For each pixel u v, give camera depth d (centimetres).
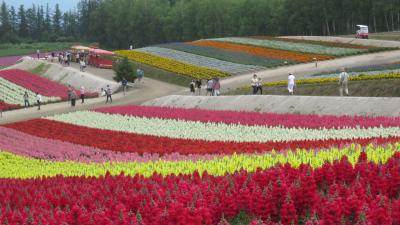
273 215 1289
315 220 1098
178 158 2270
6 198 1574
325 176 1447
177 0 17362
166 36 15200
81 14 19400
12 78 7156
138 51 8838
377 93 3941
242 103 4069
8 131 3550
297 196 1277
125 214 1209
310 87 4562
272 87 4975
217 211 1278
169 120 3578
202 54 7969
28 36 18638
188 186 1441
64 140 3155
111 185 1577
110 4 16725
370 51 7188
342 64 6462
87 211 1311
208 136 2955
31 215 1262
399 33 9794
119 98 5662
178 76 6756
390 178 1354
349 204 1180
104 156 2609
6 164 2617
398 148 1872
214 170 1809
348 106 3353
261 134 2839
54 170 2317
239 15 13900
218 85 4978
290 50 7688
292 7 12612
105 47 16825
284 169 1498
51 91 6462
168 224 1174
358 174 1367
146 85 6569
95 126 3625
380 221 1113
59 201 1474
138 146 2744
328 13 12206
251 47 8262
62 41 17938
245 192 1306
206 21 14288
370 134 2495
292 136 2689
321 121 2955
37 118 4159
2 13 17700
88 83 6819
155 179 1617
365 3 11900
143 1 15962
